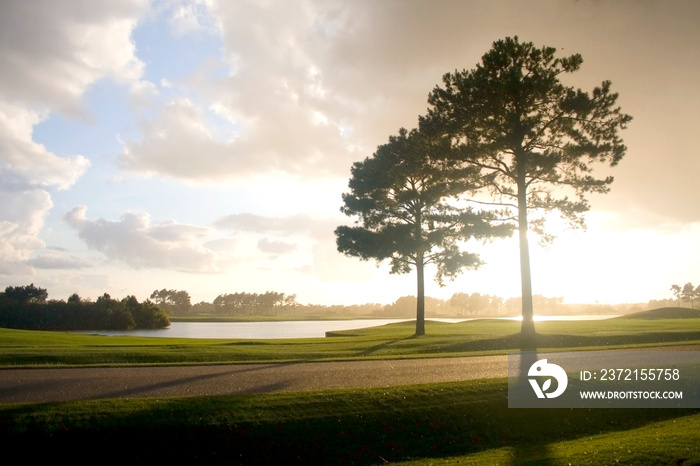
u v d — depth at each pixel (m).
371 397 15.73
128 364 21.45
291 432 14.00
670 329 38.09
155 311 109.00
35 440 12.84
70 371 19.55
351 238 38.78
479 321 68.94
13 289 136.88
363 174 39.31
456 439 14.49
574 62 30.05
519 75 28.77
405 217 39.50
